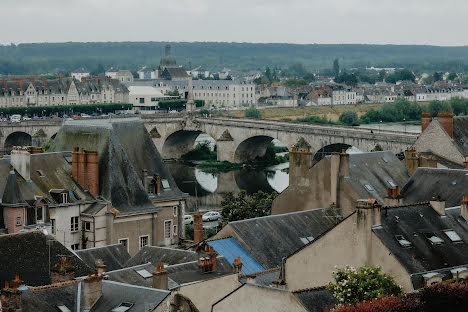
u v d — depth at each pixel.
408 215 125.69
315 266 125.12
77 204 196.75
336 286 109.00
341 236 122.69
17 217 181.75
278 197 187.75
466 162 198.38
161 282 121.88
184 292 124.44
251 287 110.25
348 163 178.75
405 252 119.06
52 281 124.25
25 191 187.12
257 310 109.38
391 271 117.69
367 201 121.62
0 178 188.62
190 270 136.25
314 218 173.50
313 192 182.62
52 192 194.25
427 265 118.12
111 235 198.00
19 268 132.75
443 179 169.75
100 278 111.25
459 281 114.12
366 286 107.88
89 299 110.12
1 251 133.38
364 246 120.38
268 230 165.25
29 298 108.12
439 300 101.00
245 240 161.25
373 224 120.81
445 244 123.50
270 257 159.12
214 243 160.00
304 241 166.00
